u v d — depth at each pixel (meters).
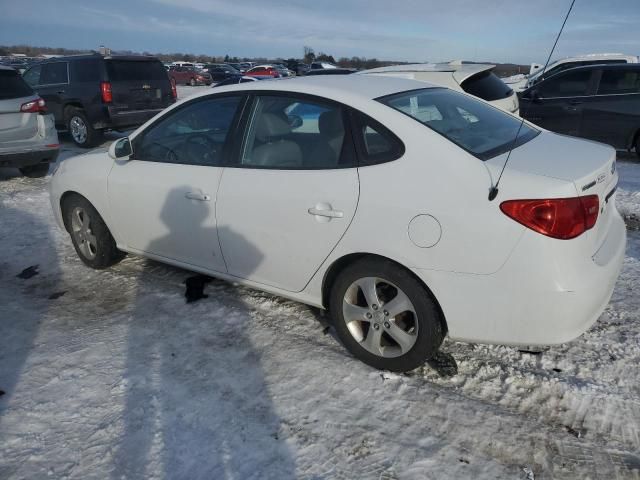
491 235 2.38
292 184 2.98
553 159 2.64
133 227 3.97
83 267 4.55
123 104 11.23
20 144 7.33
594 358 3.01
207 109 3.51
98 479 2.29
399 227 2.61
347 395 2.77
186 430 2.55
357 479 2.26
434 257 2.54
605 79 8.93
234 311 3.65
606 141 9.07
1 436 2.55
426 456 2.37
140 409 2.70
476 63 7.65
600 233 2.64
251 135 3.27
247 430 2.54
